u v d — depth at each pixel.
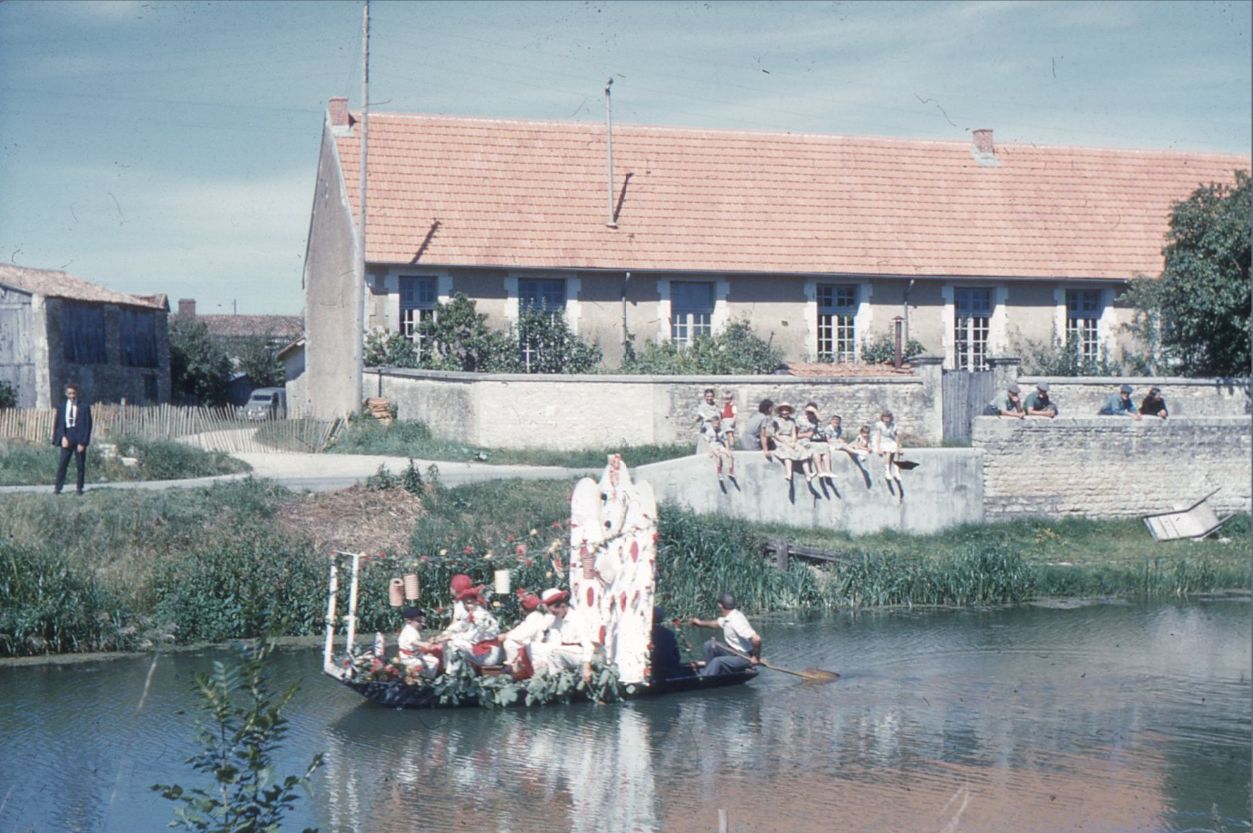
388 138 38.53
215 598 20.61
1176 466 30.80
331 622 17.22
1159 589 25.48
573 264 36.44
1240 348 35.56
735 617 18.36
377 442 32.66
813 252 38.34
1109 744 14.91
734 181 39.78
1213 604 24.30
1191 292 35.31
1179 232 36.12
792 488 27.39
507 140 39.28
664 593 23.08
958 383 33.75
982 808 12.72
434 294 36.50
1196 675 18.36
